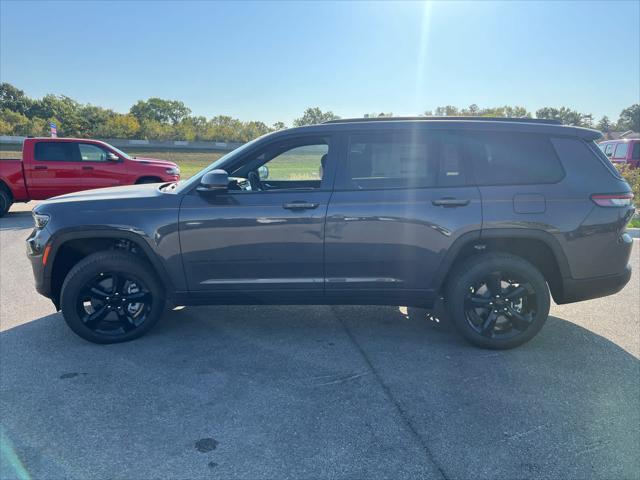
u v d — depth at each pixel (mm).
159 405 3041
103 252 3898
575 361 3670
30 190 10953
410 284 3822
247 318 4586
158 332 4242
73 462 2504
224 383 3326
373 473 2424
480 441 2682
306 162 4000
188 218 3762
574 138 3812
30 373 3473
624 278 3861
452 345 3979
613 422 2859
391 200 3713
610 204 3734
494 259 3752
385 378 3402
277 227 3730
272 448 2619
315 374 3463
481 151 3770
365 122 3879
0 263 6773
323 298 3910
